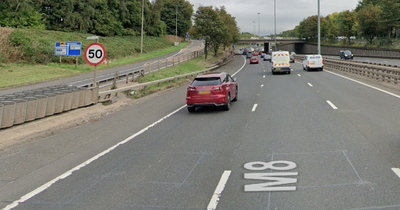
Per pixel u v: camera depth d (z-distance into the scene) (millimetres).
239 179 5672
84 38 57719
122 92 18984
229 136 8930
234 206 4617
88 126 11086
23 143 8898
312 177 5602
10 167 6852
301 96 16594
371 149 7031
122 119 12266
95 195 5223
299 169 6043
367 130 8766
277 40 118938
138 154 7559
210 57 59969
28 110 10539
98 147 8359
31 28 51844
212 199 4883
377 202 4523
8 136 9164
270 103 14797
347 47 76812
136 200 4953
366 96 15336
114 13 77938
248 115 12078
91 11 66125
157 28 97438
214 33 53281
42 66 35938
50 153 7879
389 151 6820
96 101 14258
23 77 28656
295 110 12594
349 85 20406
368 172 5688
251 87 22344
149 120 11969
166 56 65875
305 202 4641
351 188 5047
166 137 9164
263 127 9875
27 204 4961
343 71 31531
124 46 64875
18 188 5676
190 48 91250
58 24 61094
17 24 51625
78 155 7672
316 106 13273
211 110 13758
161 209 4602
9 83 25141
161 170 6340
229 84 14102
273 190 5133
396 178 5348
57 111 11906
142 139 9047
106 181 5859
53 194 5340
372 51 66000
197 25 53781
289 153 7074
